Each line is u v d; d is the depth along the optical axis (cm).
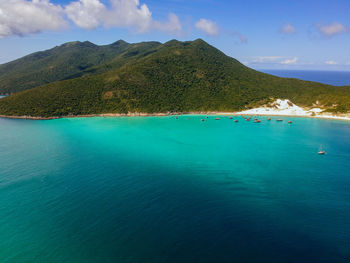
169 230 3359
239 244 3064
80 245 3105
